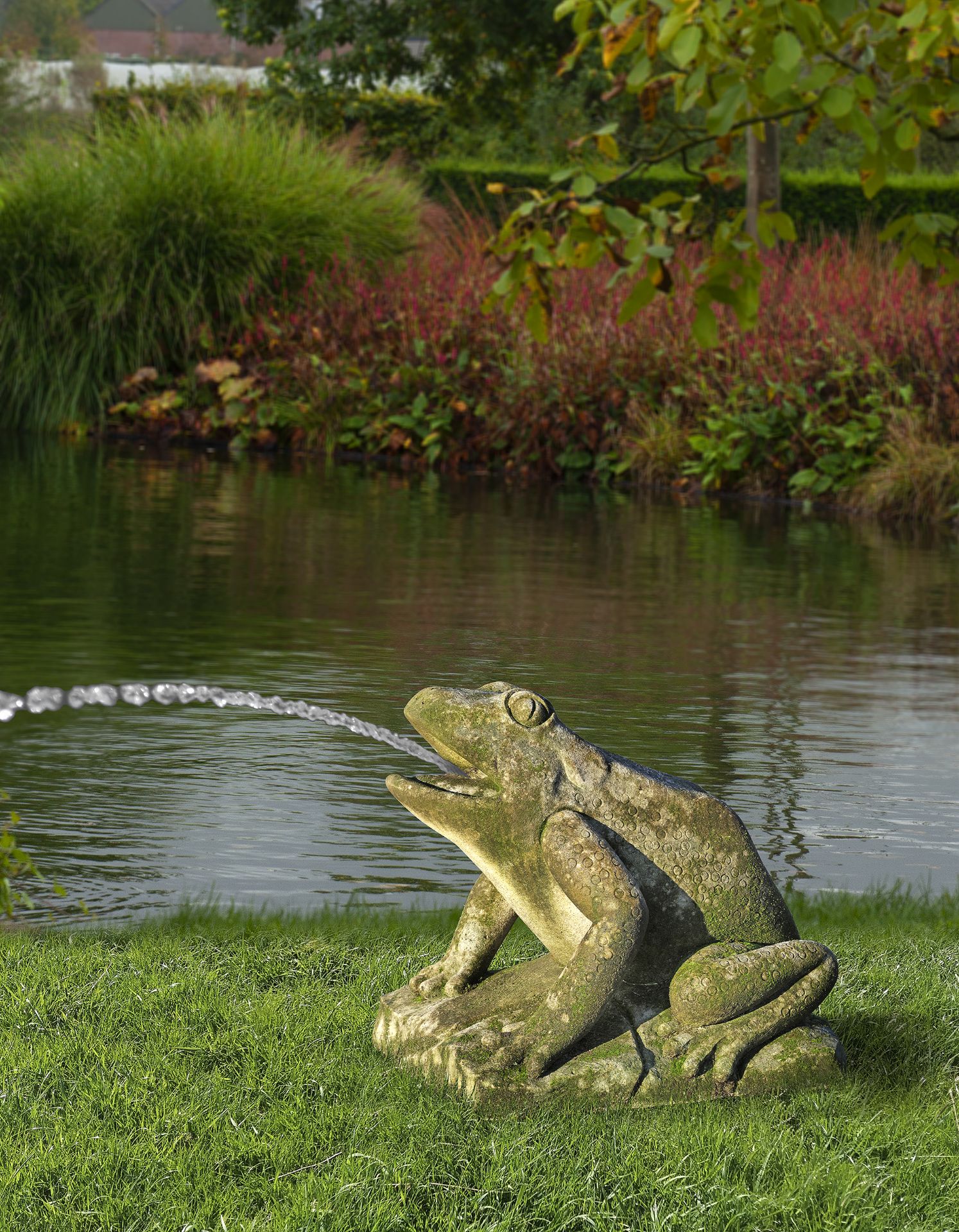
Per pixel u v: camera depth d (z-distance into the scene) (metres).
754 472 21.84
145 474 21.77
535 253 7.04
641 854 5.00
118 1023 5.35
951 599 14.27
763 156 24.86
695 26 6.30
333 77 44.38
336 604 13.08
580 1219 4.00
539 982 5.13
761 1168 4.32
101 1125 4.54
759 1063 4.96
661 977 5.06
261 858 7.30
